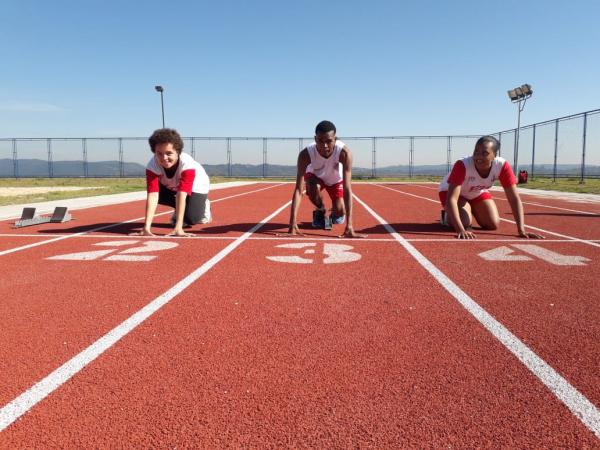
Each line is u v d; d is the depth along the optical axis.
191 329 2.35
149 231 5.60
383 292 3.02
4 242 5.13
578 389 1.71
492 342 2.16
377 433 1.45
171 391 1.71
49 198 12.59
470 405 1.60
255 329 2.34
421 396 1.67
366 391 1.71
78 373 1.86
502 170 5.41
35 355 2.03
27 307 2.73
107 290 3.10
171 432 1.46
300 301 2.82
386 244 4.96
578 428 1.46
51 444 1.40
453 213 5.43
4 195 14.09
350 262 3.99
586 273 3.57
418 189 19.03
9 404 1.62
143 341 2.19
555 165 22.36
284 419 1.53
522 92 23.89
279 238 5.42
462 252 4.47
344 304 2.75
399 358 1.99
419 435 1.43
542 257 4.21
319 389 1.72
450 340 2.19
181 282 3.31
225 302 2.81
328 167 5.68
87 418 1.54
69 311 2.65
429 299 2.86
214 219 7.62
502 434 1.43
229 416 1.55
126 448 1.38
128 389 1.73
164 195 6.42
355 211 9.17
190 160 5.72
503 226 6.59
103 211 9.00
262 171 37.19
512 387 1.73
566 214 8.38
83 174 36.56
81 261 4.06
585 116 20.12
